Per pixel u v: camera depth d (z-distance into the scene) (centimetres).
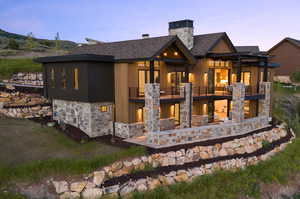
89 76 1366
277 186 1240
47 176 895
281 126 1828
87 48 1897
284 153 1524
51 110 1778
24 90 1762
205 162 1177
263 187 1203
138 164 1041
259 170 1295
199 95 1698
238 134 1481
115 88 1496
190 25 1788
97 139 1380
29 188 835
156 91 1330
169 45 1361
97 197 877
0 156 995
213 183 1100
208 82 1811
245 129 1564
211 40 1778
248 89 1900
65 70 1548
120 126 1466
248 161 1316
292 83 3197
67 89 1550
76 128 1502
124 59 1377
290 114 2330
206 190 1048
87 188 883
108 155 1044
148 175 1010
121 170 991
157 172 1038
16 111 1609
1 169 876
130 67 1419
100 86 1426
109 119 1506
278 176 1297
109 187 905
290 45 3325
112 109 1512
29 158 1014
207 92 1797
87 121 1423
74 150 1162
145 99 1351
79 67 1416
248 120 1597
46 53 3569
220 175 1150
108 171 959
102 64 1428
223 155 1276
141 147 1140
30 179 871
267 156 1425
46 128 1427
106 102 1478
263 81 1862
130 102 1429
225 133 1439
